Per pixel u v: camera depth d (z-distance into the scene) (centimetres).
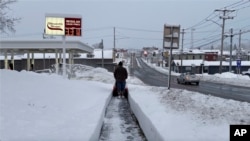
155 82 5178
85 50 5491
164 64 15088
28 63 5581
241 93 3125
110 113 1416
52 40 4850
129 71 9656
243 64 11000
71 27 3175
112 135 1005
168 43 2080
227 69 10800
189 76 4794
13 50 5416
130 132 1056
